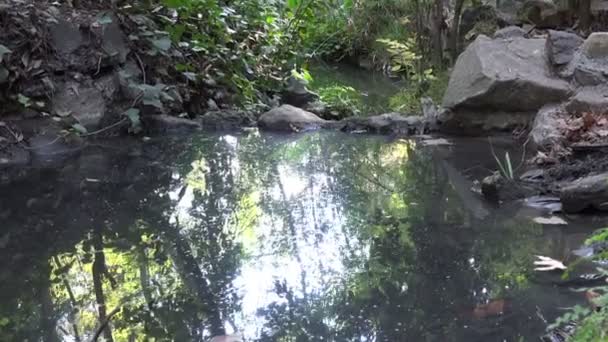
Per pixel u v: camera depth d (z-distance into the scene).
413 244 2.38
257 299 1.97
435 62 5.55
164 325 1.80
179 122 4.59
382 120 4.54
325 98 5.73
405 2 7.80
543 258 2.18
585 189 2.60
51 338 1.74
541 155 3.29
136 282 2.11
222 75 5.21
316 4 6.89
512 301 1.90
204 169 3.57
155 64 4.84
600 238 1.65
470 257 2.23
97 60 4.48
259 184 3.25
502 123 4.15
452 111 4.25
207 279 2.12
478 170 3.39
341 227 2.59
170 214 2.80
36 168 3.58
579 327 1.54
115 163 3.70
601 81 3.88
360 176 3.36
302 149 4.03
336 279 2.10
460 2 5.39
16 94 4.10
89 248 2.41
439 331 1.73
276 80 5.75
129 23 4.79
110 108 4.44
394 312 1.86
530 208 2.74
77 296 2.01
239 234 2.54
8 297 2.01
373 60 8.52
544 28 5.47
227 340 1.71
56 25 4.40
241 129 4.69
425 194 3.01
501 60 4.21
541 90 3.98
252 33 5.97
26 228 2.63
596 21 5.17
